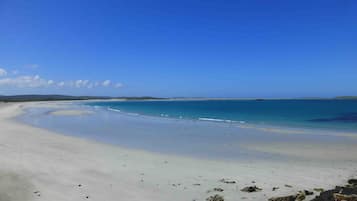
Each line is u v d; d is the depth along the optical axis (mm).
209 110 56250
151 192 7090
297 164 10469
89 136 18109
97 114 42188
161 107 74812
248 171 9367
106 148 13609
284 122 28625
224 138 17406
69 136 17812
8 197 6500
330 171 9344
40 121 29172
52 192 6941
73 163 10000
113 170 9203
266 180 8242
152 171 9203
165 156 11922
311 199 6301
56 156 11102
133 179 8219
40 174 8422
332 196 5934
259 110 54656
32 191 6969
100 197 6672
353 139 16609
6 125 23547
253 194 6922
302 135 18594
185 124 26594
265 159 11445
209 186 7617
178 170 9414
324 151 13016
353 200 5422
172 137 17812
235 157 11859
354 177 8523
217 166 10125
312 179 8344
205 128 23078
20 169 8836
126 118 34375
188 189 7352
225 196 6785
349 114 40000
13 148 12367
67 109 57719
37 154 11289
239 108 65188
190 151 13203
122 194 6910
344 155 12055
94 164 9961
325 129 22203
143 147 14227
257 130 21531
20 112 43781
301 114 41312
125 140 16516
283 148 13906
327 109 55188
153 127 23875
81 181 7887
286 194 6883
